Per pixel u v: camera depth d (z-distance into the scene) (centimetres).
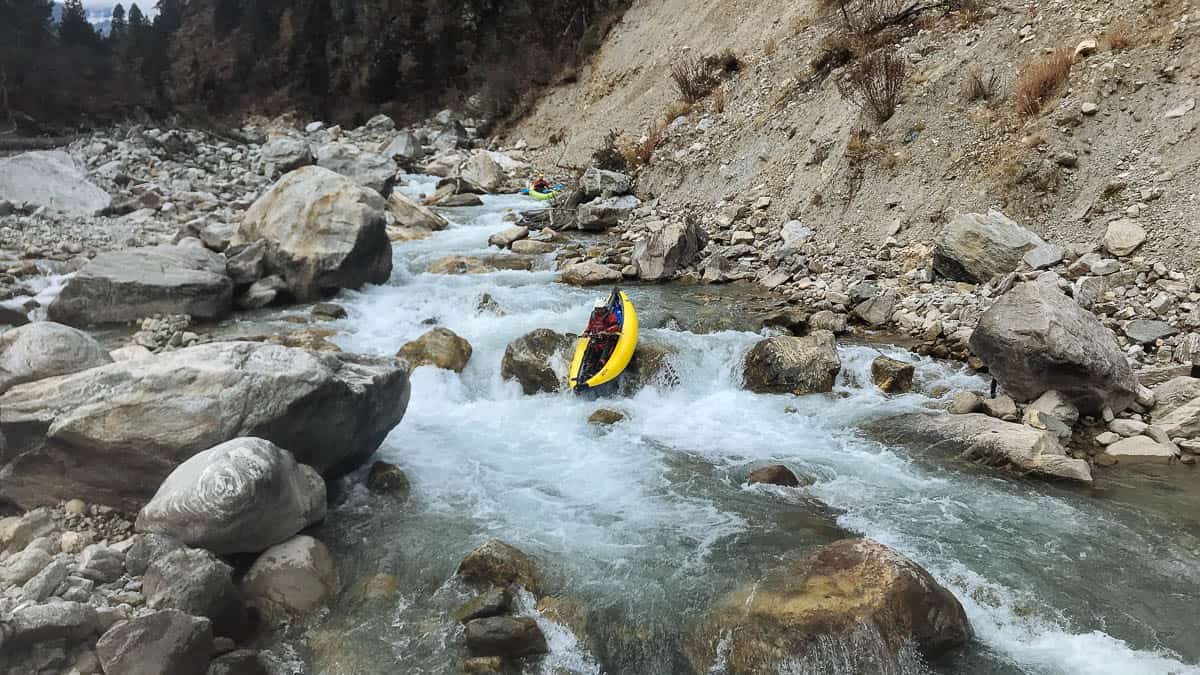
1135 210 1159
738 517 719
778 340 1047
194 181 2295
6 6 3794
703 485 786
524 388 1046
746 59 2355
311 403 681
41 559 575
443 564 641
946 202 1400
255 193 2231
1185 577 620
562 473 815
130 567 568
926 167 1475
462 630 566
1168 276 1052
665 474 812
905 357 1055
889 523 707
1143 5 1388
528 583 611
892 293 1208
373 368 787
